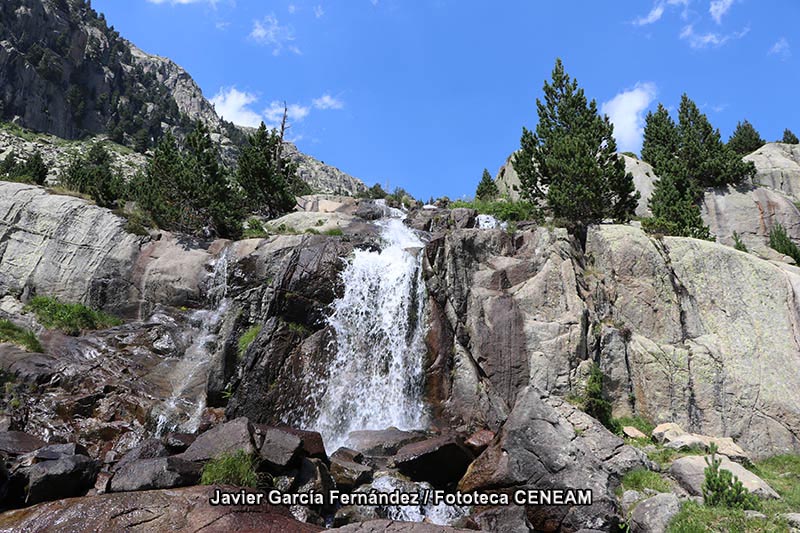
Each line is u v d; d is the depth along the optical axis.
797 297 19.84
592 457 13.30
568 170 24.62
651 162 39.56
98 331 21.81
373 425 18.55
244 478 11.42
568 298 20.00
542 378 18.45
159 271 23.91
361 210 33.19
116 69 121.88
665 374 18.80
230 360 19.62
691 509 11.12
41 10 99.44
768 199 33.72
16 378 18.02
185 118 128.25
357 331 20.58
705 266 20.72
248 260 23.27
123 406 17.77
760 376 18.42
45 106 92.31
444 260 21.23
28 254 25.62
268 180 31.81
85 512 9.89
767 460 16.95
